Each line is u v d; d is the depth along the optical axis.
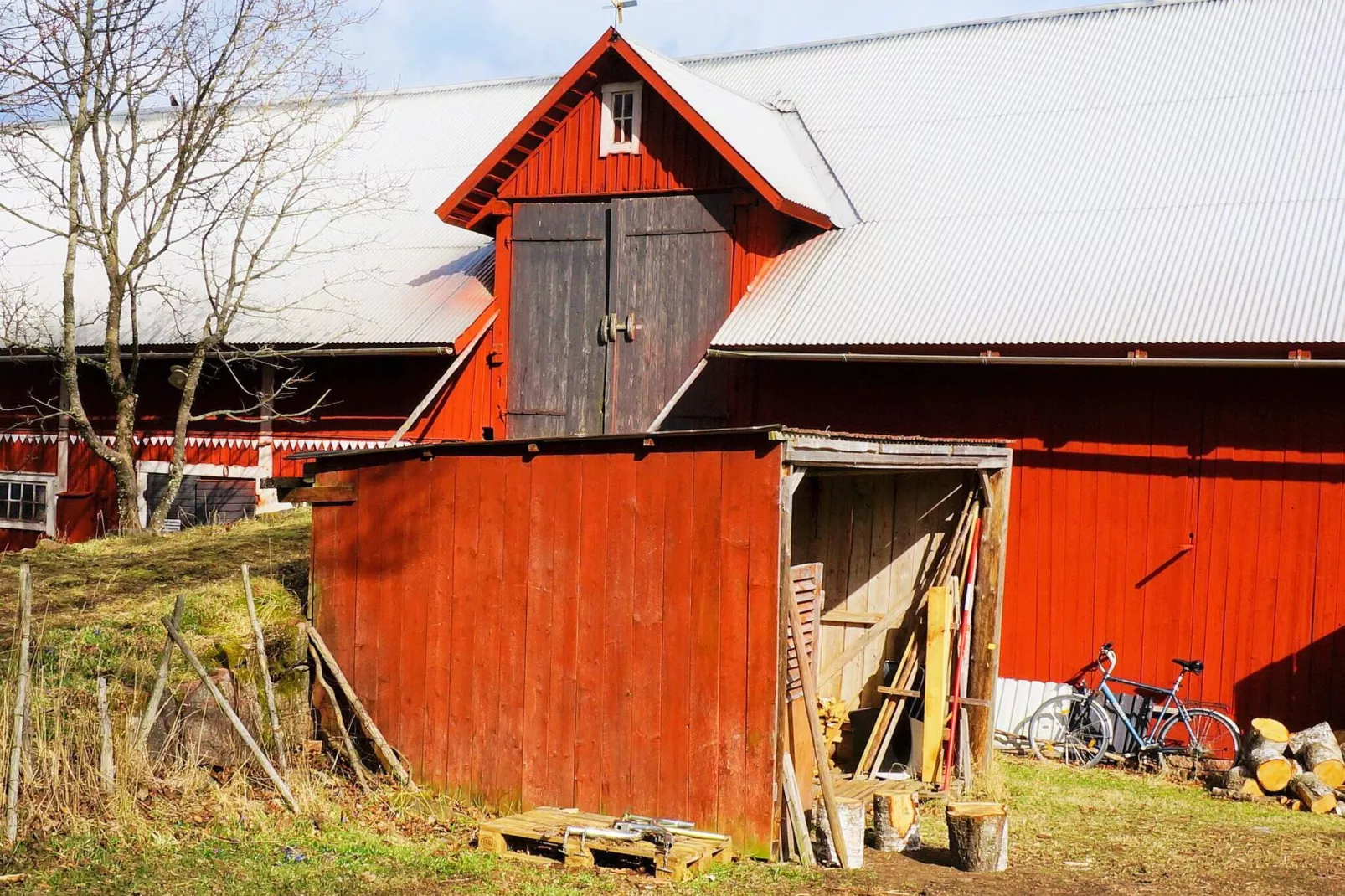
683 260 17.58
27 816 8.99
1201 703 14.19
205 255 22.23
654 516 10.19
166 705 10.47
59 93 19.25
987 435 15.43
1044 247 16.14
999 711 15.14
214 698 10.66
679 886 8.87
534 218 18.58
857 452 10.58
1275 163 16.17
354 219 22.27
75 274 22.69
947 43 21.14
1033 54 20.03
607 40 17.59
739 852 9.71
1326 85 17.17
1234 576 14.16
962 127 19.02
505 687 10.88
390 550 11.62
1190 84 18.16
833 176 18.77
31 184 22.33
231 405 20.83
